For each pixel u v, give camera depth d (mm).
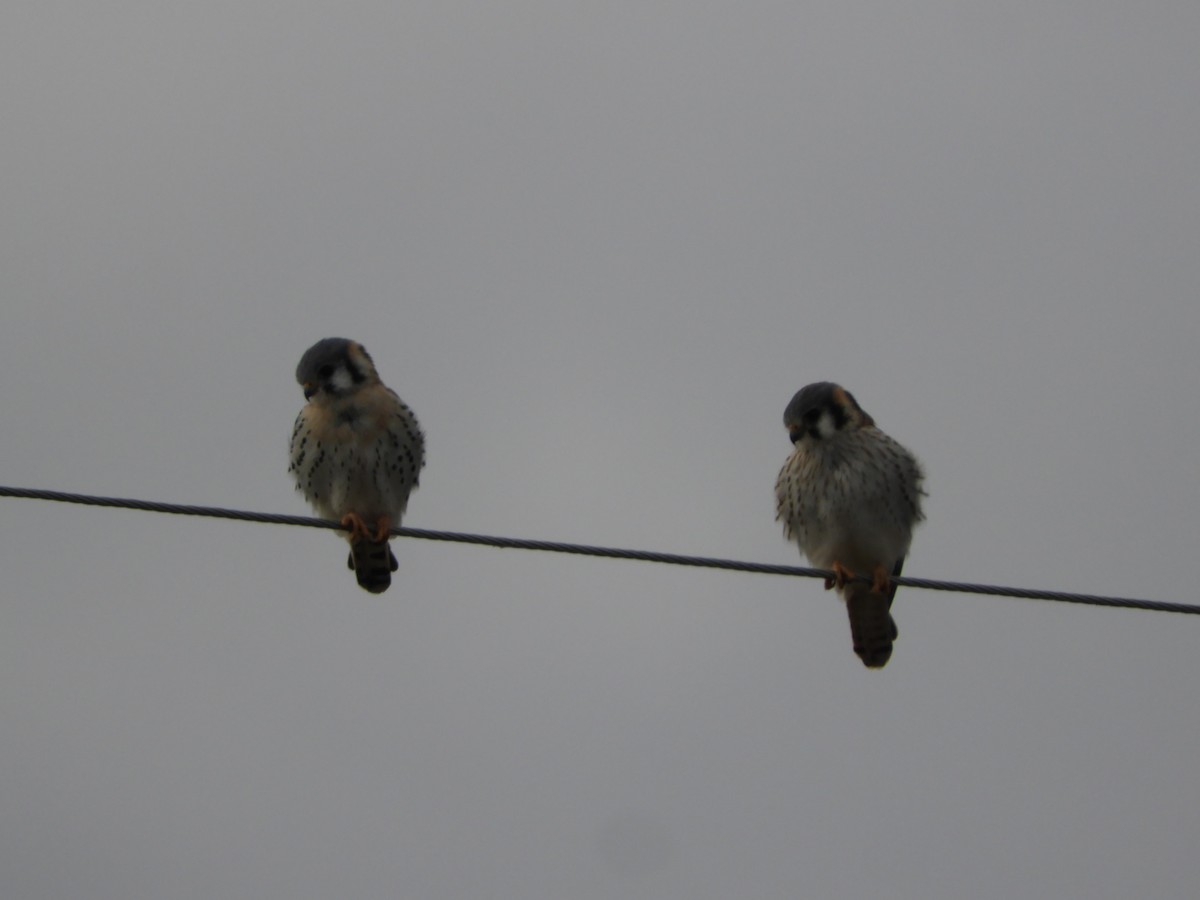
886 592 13789
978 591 11102
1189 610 10914
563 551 11102
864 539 13867
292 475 14039
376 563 13828
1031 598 11070
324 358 13625
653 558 11117
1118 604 10961
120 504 10578
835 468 13852
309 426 13664
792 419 13891
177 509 10719
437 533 11102
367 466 13594
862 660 13945
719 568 11312
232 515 10914
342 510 13766
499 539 11188
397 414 13719
